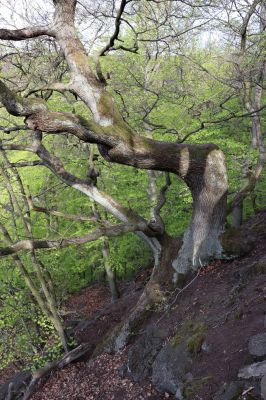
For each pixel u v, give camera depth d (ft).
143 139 24.93
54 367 33.30
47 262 39.68
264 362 17.43
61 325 34.47
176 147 26.17
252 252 30.19
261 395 15.48
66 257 46.57
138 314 31.14
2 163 34.47
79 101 36.35
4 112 38.96
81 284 58.80
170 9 34.12
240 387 16.99
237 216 42.70
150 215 40.14
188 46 42.68
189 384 20.33
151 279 32.76
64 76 34.27
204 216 29.35
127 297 43.55
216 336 22.04
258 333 19.86
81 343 36.32
